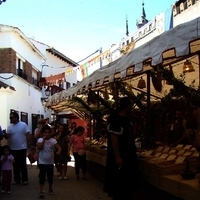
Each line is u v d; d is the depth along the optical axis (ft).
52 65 116.37
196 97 21.95
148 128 26.43
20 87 77.36
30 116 87.97
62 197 27.12
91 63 58.13
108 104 40.88
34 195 27.99
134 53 19.25
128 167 19.02
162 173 18.39
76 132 36.17
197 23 13.75
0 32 70.49
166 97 26.23
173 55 17.69
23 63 83.15
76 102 50.78
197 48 17.30
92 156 36.24
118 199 18.99
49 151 27.66
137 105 30.45
